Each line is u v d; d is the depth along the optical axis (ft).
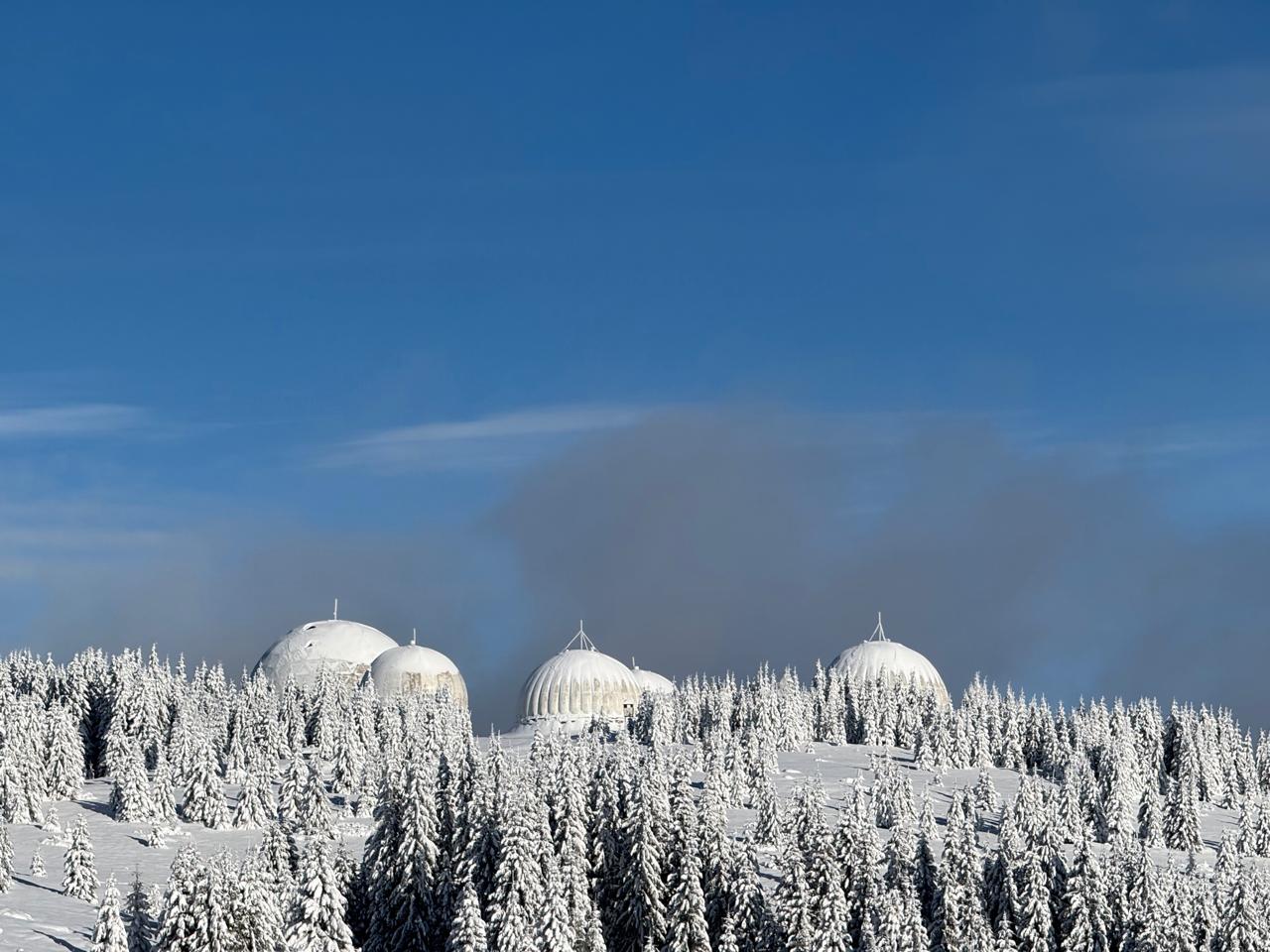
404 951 291.99
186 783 413.80
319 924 268.41
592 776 341.82
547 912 270.26
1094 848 416.46
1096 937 310.24
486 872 295.69
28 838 384.68
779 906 292.81
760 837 376.89
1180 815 434.71
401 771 311.88
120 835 393.29
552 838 304.30
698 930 294.66
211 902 246.27
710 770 434.71
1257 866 411.75
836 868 303.27
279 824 329.31
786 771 510.17
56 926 293.43
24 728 430.61
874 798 428.97
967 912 308.81
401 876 294.25
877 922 299.58
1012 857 324.39
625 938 303.07
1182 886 316.81
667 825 309.22
